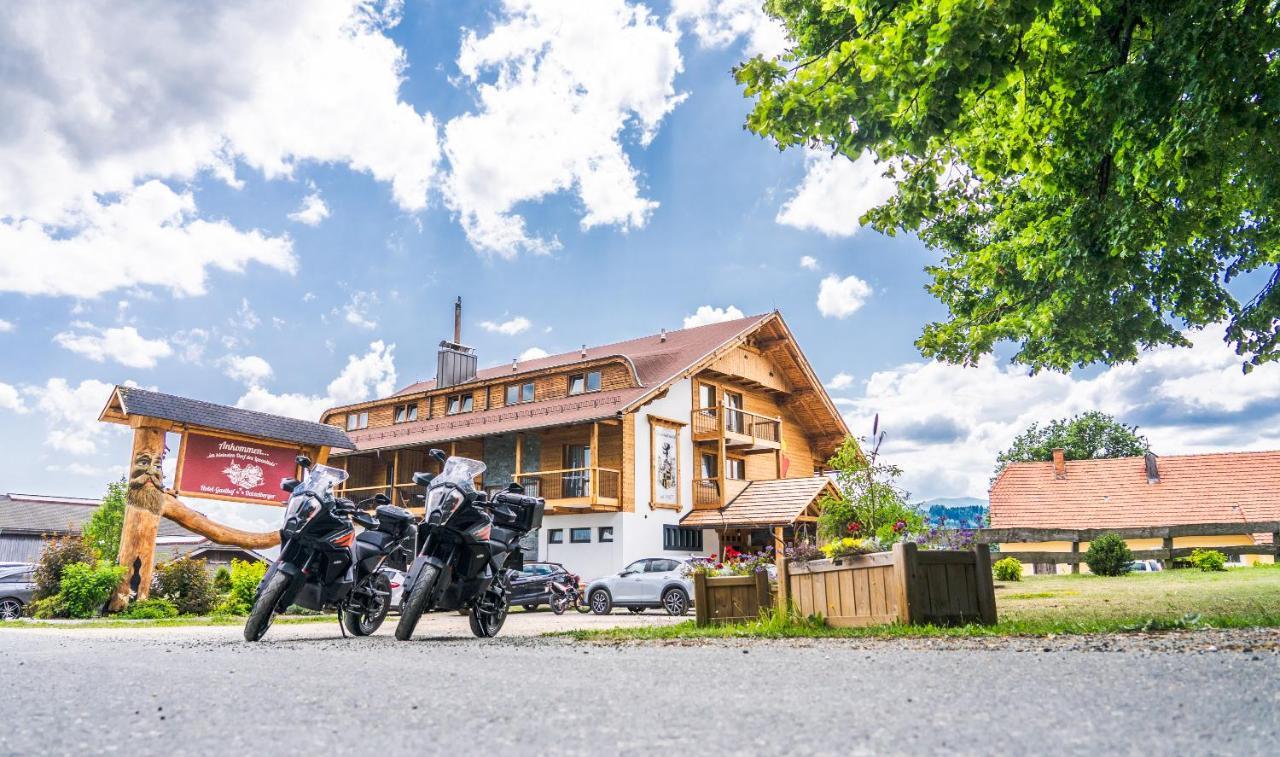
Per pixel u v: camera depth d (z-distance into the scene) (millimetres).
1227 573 15812
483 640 6648
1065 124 7832
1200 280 9773
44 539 16578
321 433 18812
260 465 17797
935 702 2639
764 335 32656
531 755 2039
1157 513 34125
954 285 12484
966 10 5812
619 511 26219
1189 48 6418
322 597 7648
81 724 2527
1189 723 2232
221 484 17125
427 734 2312
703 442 29859
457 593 7590
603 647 5504
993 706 2543
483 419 30203
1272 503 32812
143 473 15945
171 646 6238
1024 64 6379
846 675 3395
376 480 33531
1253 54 6168
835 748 2029
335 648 5762
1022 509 36375
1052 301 9906
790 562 7699
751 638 6191
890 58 6258
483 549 7602
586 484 27453
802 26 9453
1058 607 8664
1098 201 8172
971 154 8562
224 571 18031
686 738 2188
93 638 7660
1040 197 9883
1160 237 8625
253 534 17672
